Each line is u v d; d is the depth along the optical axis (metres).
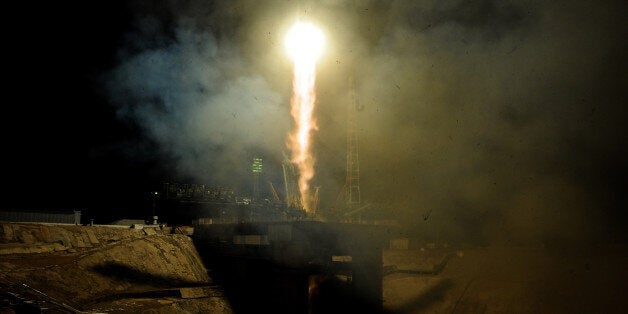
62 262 47.78
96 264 50.19
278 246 60.88
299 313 58.16
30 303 37.31
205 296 54.38
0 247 46.66
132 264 53.47
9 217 56.59
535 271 64.94
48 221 60.19
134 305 45.78
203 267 63.06
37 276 43.00
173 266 57.88
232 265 63.41
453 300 63.88
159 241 60.56
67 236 54.97
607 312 54.84
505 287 63.34
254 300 58.50
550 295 59.94
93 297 44.78
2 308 34.88
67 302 41.38
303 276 59.19
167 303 48.47
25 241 50.28
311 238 61.25
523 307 59.47
